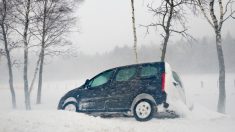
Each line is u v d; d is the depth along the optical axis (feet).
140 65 33.83
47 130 26.68
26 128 27.37
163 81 31.89
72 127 27.61
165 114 32.22
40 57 91.45
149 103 31.73
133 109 32.27
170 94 31.58
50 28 88.79
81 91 36.29
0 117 31.30
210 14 61.87
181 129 27.45
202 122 29.96
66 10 89.71
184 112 31.40
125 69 34.55
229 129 26.76
